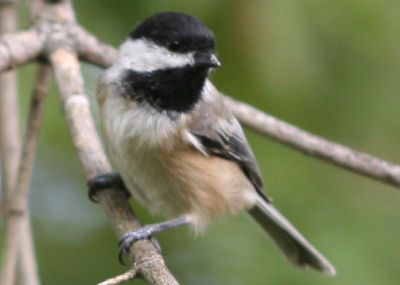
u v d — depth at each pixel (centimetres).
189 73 764
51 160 970
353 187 919
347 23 862
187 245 952
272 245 912
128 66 766
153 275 636
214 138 812
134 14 888
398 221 905
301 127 899
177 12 774
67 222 984
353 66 884
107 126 771
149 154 770
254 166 873
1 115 848
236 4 859
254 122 852
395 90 897
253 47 857
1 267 814
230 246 921
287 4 859
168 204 815
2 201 854
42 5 854
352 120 904
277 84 866
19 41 805
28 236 823
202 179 809
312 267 886
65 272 940
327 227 884
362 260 870
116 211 731
